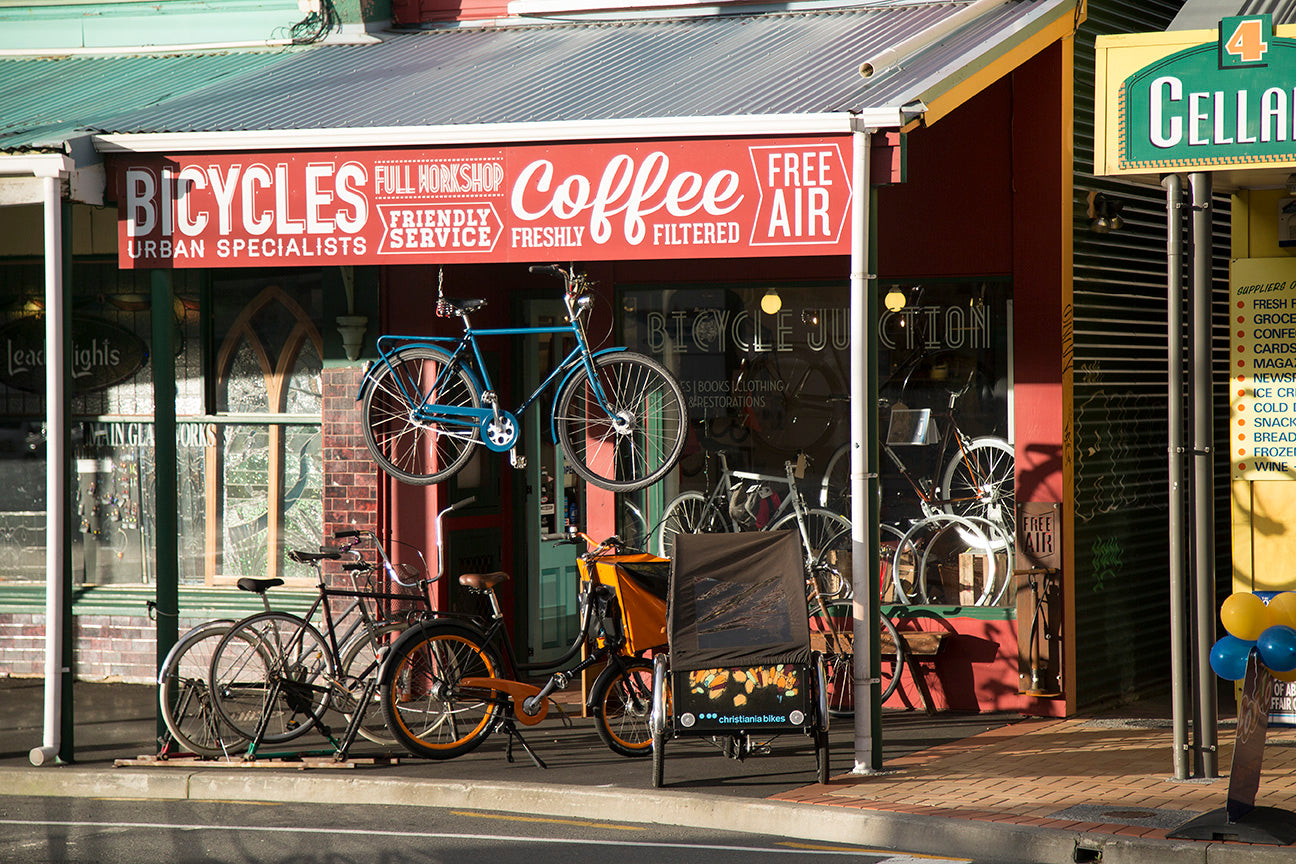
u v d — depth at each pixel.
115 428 15.14
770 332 13.91
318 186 11.27
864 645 10.71
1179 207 10.21
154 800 10.89
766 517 13.94
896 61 11.14
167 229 11.47
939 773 10.70
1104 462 13.47
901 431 13.59
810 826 9.55
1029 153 12.93
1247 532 12.00
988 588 13.27
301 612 14.40
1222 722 12.59
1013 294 13.05
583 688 13.40
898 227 13.47
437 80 12.70
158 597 11.67
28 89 13.84
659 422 14.13
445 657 11.67
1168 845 8.57
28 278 15.34
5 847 9.31
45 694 11.60
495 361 14.93
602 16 14.53
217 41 14.93
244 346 14.78
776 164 10.52
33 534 15.41
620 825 9.95
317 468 14.61
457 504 12.91
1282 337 11.85
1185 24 10.62
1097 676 13.31
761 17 14.00
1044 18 12.11
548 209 10.97
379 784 10.74
